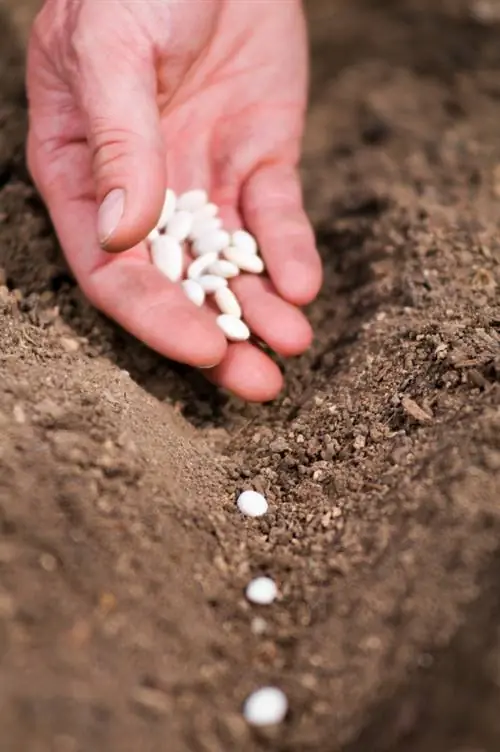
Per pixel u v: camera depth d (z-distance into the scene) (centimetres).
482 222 57
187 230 54
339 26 75
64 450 45
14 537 43
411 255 56
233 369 52
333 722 42
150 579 44
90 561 43
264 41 57
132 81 51
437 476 45
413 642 42
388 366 51
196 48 55
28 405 46
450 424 47
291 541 46
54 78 54
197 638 43
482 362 48
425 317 52
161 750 41
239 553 46
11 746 40
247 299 53
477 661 41
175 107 57
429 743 41
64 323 53
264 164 57
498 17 75
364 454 48
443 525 44
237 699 43
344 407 50
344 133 68
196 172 57
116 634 43
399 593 43
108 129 50
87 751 41
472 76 71
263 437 51
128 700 42
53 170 54
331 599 44
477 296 52
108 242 50
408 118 69
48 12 54
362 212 61
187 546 45
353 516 46
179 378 53
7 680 41
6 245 56
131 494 45
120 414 48
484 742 40
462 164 64
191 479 48
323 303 57
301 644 44
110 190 50
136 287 52
